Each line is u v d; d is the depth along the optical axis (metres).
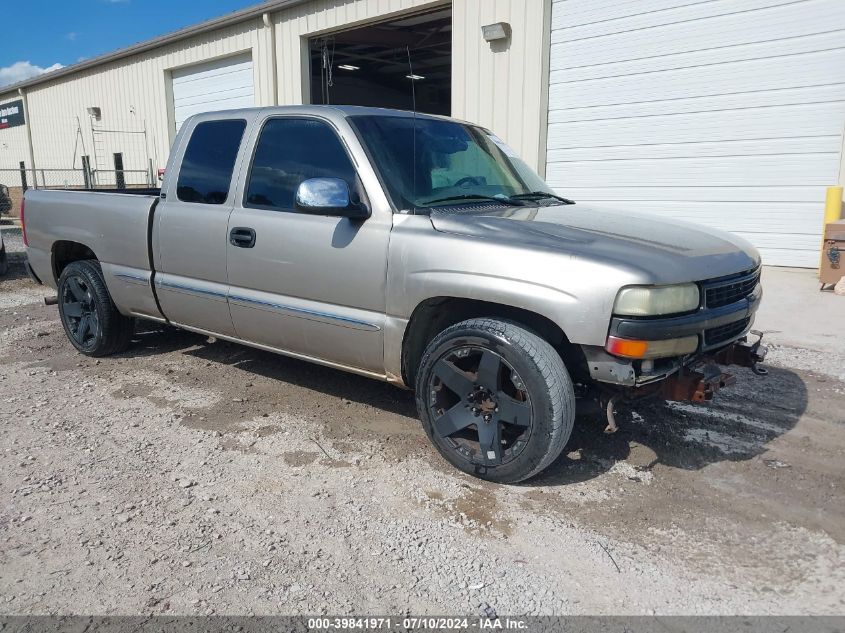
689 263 3.29
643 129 9.38
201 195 4.68
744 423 4.28
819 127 8.09
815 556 2.88
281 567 2.80
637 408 4.50
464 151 4.45
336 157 4.01
